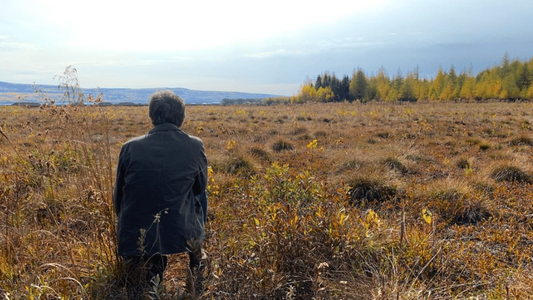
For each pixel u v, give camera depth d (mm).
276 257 2641
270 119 19469
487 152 8906
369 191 5262
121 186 2467
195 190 2641
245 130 13234
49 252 2967
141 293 2445
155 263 2514
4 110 21672
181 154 2465
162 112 2549
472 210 4562
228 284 2328
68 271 2592
